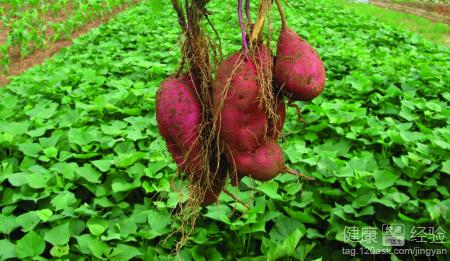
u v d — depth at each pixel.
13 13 4.00
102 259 1.10
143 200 1.43
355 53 2.71
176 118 0.70
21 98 2.24
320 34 3.36
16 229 1.31
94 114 1.93
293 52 0.68
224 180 0.76
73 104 2.11
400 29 3.72
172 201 1.29
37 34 3.36
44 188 1.40
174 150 0.74
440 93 2.23
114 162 1.45
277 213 1.26
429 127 1.89
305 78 0.68
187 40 0.71
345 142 1.66
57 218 1.22
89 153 1.56
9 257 1.10
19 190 1.44
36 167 1.48
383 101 2.00
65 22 3.74
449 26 4.80
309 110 1.94
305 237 1.24
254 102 0.67
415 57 2.85
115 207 1.34
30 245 1.11
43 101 2.07
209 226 1.26
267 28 0.77
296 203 1.30
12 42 3.22
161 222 1.24
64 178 1.43
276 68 0.69
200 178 0.73
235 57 0.67
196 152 0.71
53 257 1.13
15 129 1.71
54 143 1.63
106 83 2.32
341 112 1.81
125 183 1.42
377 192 1.33
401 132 1.62
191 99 0.71
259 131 0.68
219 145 0.70
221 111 0.67
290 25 3.42
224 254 1.23
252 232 1.24
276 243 1.20
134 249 1.14
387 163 1.56
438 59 2.89
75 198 1.38
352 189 1.35
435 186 1.43
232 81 0.66
